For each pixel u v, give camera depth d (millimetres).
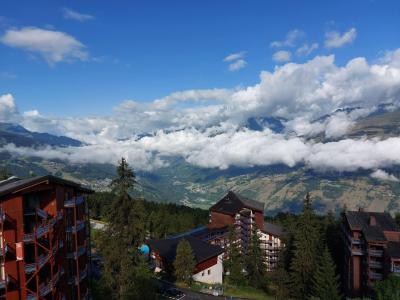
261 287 125062
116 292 67500
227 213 169875
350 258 115750
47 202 50469
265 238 166250
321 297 98438
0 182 55750
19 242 44281
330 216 154625
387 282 78562
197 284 114750
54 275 49469
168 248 126938
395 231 109688
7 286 42969
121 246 67250
